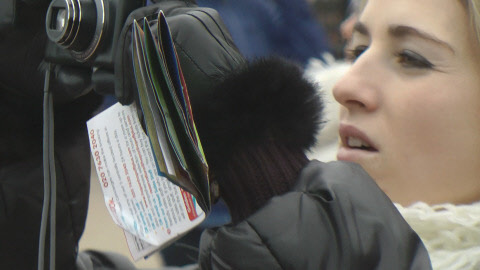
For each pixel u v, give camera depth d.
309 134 2.52
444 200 3.15
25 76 3.13
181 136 2.32
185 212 2.56
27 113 3.32
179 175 2.35
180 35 2.55
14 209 3.33
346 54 3.75
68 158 3.45
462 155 3.07
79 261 3.69
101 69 2.75
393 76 3.12
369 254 2.26
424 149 3.08
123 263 4.02
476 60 3.02
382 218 2.32
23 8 2.98
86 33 2.68
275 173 2.45
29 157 3.37
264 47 6.27
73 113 3.41
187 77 2.52
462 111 3.04
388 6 3.15
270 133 2.47
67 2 2.66
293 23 6.42
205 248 2.50
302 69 2.61
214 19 2.68
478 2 2.95
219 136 2.45
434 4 3.05
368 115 3.14
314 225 2.30
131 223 2.66
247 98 2.46
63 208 3.44
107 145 2.74
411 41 3.07
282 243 2.29
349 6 4.06
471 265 2.99
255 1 6.28
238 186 2.46
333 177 2.39
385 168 3.13
